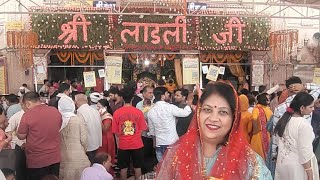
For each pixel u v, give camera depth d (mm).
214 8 13227
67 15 11562
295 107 3844
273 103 7621
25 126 4754
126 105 6355
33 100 4836
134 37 11906
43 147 4809
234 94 1931
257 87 13227
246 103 5414
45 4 13125
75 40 11703
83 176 4586
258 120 5414
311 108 3861
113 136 6852
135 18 11797
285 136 3855
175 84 13227
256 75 13219
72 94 6781
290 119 3844
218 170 1896
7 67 12727
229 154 1911
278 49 12062
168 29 11984
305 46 13617
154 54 12656
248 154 1917
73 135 5242
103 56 12734
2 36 12922
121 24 11781
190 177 1913
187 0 10617
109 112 7094
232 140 1935
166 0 11789
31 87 12719
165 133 6199
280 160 3900
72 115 5297
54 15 11508
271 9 13617
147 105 7223
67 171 5164
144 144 7238
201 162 1939
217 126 1897
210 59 13039
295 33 11695
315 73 11453
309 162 3688
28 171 4883
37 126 4762
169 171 1980
